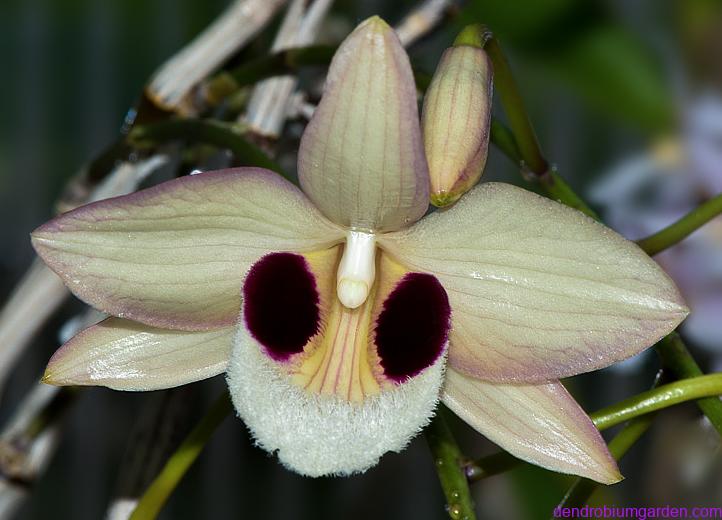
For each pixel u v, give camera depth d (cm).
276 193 32
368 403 32
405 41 37
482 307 32
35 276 37
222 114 38
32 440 37
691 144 39
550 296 32
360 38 30
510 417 33
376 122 30
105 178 37
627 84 39
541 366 32
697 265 38
